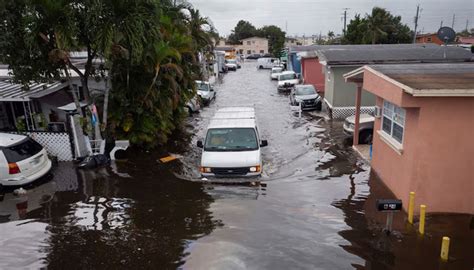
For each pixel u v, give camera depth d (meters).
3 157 12.16
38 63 14.78
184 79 20.86
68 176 13.76
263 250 8.42
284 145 17.84
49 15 13.81
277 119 24.14
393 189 11.61
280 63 65.88
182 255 8.30
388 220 9.00
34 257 8.34
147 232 9.45
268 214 10.35
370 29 56.88
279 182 12.92
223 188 12.42
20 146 12.68
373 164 13.94
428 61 24.05
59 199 11.67
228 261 7.99
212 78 47.06
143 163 15.29
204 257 8.19
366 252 8.30
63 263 8.10
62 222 10.08
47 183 13.08
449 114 9.66
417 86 9.62
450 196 10.04
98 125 15.61
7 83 19.47
